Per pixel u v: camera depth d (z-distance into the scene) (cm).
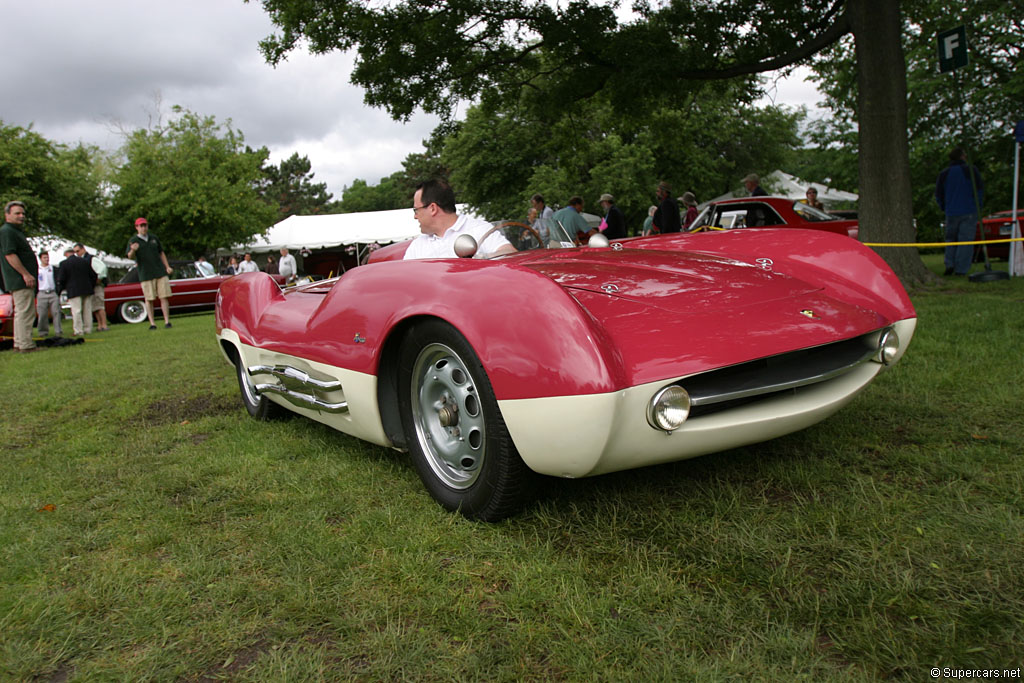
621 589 162
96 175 3216
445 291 200
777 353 187
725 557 174
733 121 2700
